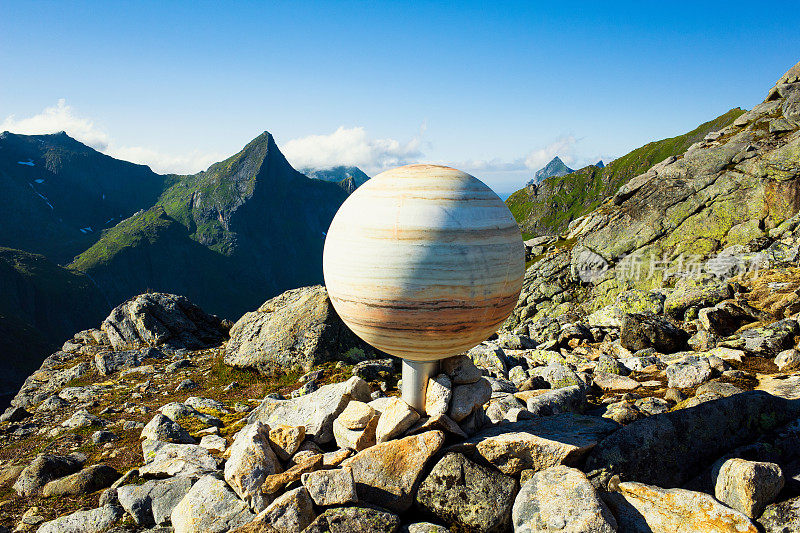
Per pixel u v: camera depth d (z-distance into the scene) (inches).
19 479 60.0
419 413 51.2
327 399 57.0
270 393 86.0
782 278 119.9
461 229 43.1
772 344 78.5
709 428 47.6
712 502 40.8
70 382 120.3
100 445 70.4
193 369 116.3
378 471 45.4
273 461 48.2
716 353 80.7
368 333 47.1
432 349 46.4
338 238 45.9
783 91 296.4
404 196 43.9
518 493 43.2
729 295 112.4
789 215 203.8
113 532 47.9
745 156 236.5
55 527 49.6
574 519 39.5
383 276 43.4
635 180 282.0
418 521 43.9
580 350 103.7
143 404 91.1
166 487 50.4
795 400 50.5
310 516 42.5
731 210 221.3
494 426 52.4
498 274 44.3
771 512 40.1
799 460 44.8
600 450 46.4
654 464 45.8
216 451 60.8
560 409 60.0
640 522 41.5
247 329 116.1
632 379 77.0
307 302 109.5
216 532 44.4
